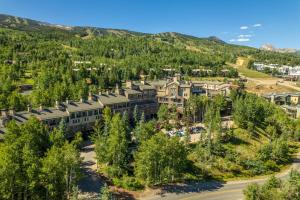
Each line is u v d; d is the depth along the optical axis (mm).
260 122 145750
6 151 64562
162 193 85375
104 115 119000
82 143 111938
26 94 161750
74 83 181875
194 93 169250
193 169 99250
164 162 87125
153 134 101812
